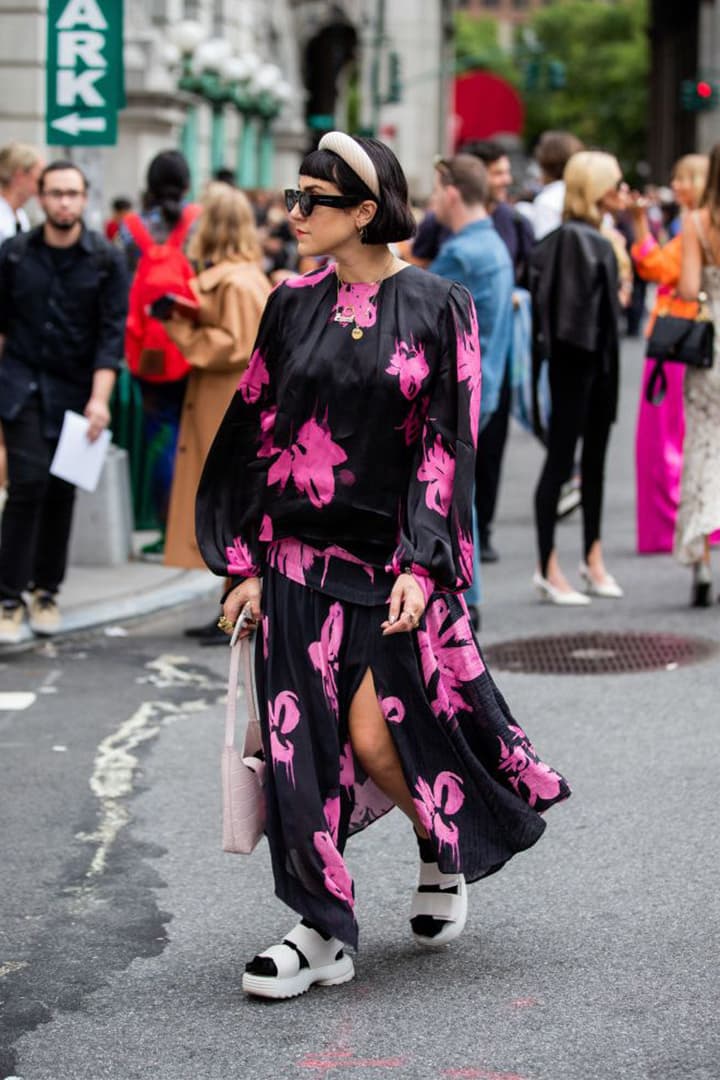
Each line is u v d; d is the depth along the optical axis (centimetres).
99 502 1587
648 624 1348
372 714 658
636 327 4606
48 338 1255
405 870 816
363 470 657
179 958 718
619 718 1077
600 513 1459
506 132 8331
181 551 1348
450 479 656
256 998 671
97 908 777
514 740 675
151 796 940
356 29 8269
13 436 1264
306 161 653
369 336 655
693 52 11581
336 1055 620
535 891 782
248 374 679
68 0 1550
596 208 1384
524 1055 615
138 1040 638
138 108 3541
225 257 1309
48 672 1223
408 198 659
